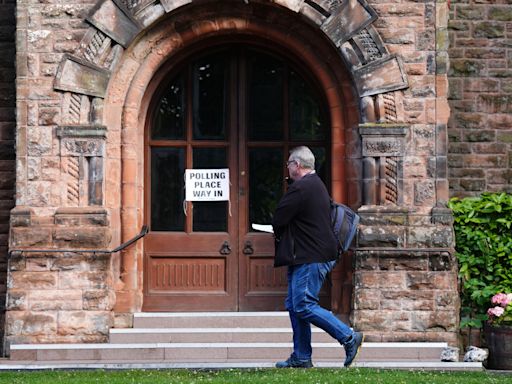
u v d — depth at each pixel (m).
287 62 14.74
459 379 10.91
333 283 14.29
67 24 13.84
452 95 15.84
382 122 13.86
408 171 13.85
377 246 13.70
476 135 15.82
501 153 15.81
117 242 14.02
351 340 10.97
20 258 13.58
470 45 15.86
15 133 14.65
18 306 13.52
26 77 13.81
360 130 13.84
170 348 13.25
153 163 14.73
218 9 14.16
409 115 13.88
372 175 13.86
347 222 11.39
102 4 13.84
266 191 14.72
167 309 14.56
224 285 14.64
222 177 14.68
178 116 14.75
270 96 14.78
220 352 13.26
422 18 13.91
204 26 14.21
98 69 13.81
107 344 13.36
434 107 13.88
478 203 14.42
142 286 14.41
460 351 14.23
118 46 13.88
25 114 13.79
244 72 14.73
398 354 13.30
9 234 13.75
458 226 14.34
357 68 13.90
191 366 12.30
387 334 13.59
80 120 13.81
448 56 15.19
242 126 14.70
